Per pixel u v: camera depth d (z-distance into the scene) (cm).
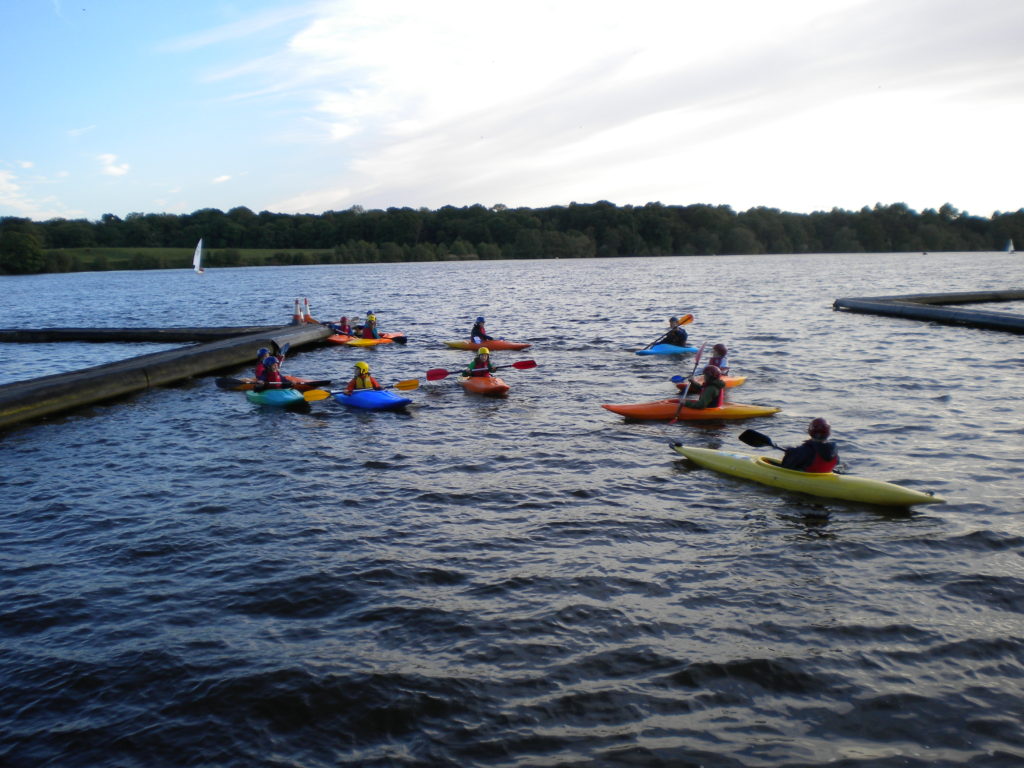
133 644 676
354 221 16075
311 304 4712
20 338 2952
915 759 515
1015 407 1461
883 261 11900
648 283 6294
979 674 608
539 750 528
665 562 822
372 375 2045
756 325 2936
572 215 16600
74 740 550
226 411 1612
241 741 545
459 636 677
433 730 551
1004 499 986
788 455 1065
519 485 1080
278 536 911
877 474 1100
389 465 1188
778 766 509
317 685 606
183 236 15675
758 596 741
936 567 798
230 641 678
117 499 1057
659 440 1307
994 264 9988
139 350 2688
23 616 729
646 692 591
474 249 15562
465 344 2469
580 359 2203
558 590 759
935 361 1998
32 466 1232
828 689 593
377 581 786
